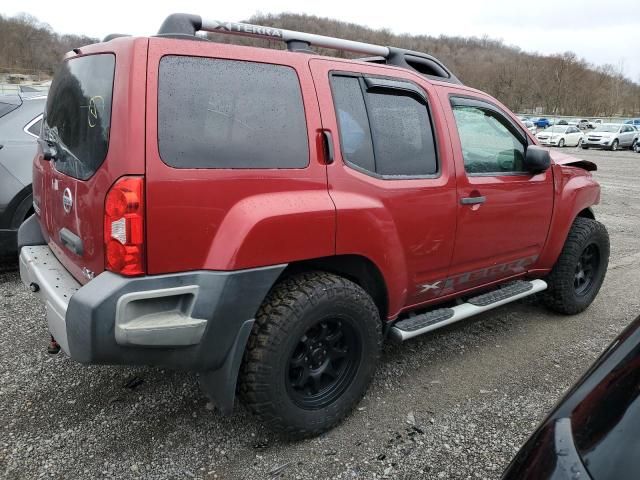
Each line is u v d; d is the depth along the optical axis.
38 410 2.81
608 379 1.38
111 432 2.65
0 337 3.63
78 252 2.40
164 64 2.12
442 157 3.10
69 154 2.46
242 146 2.28
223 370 2.33
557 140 31.91
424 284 3.15
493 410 2.95
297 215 2.36
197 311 2.16
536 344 3.83
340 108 2.66
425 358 3.55
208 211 2.17
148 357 2.15
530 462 1.28
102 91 2.20
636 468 1.12
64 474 2.35
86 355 2.03
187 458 2.48
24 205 4.55
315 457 2.52
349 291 2.57
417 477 2.40
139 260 2.05
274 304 2.38
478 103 3.45
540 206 3.76
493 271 3.61
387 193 2.77
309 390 2.63
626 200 11.27
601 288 5.19
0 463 2.40
